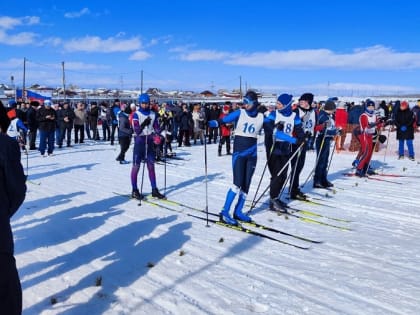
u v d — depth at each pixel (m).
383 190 7.56
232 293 3.42
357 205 6.44
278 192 6.05
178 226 5.27
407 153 13.13
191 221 5.50
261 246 4.56
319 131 7.45
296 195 6.80
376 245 4.61
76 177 8.89
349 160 11.45
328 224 5.45
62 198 6.82
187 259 4.16
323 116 7.44
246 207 6.30
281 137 5.66
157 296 3.36
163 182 8.32
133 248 4.47
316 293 3.42
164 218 5.64
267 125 5.91
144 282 3.62
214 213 5.91
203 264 4.04
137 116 6.59
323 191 7.47
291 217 5.77
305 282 3.63
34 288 3.50
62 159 11.83
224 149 14.73
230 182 8.34
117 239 4.76
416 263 4.07
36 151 13.73
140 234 4.94
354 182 8.33
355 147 13.42
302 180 8.47
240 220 5.52
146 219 5.58
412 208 6.27
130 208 6.17
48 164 10.85
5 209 2.18
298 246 4.57
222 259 4.17
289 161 6.04
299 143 6.16
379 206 6.39
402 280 3.67
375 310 3.13
